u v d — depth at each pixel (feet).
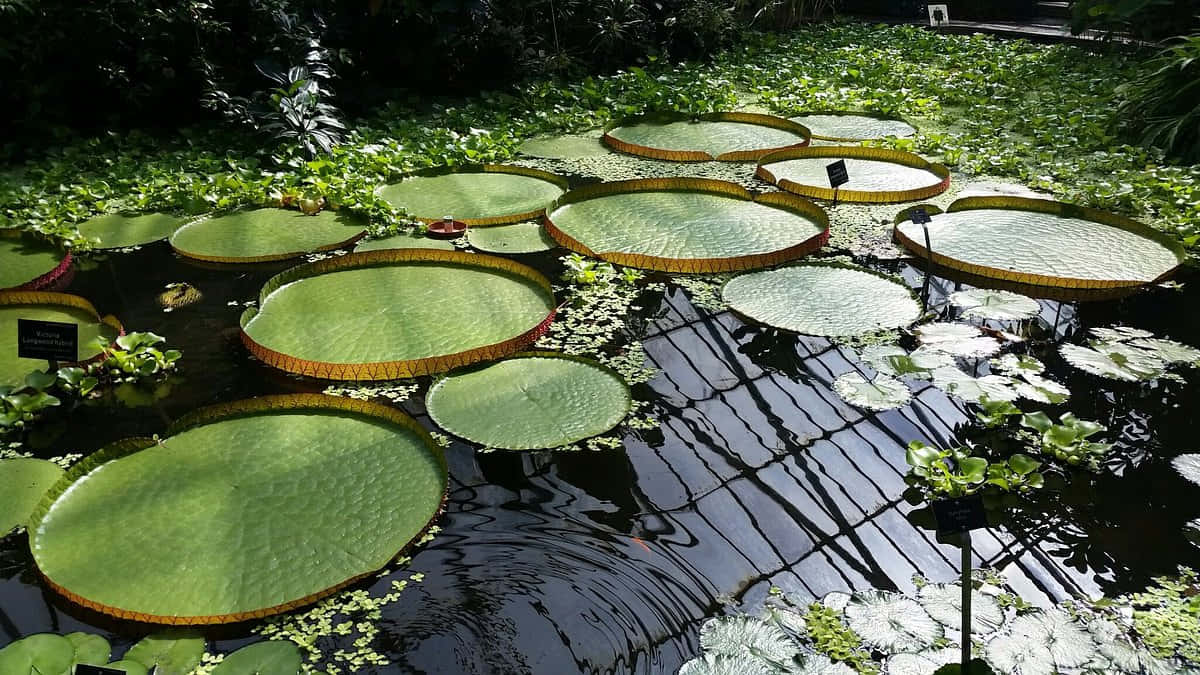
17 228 13.61
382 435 8.68
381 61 22.40
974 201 14.85
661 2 27.63
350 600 6.86
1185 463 8.58
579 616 6.73
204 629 6.57
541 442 8.72
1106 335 10.97
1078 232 13.74
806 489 8.25
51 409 9.43
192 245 13.38
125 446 8.32
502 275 12.20
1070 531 7.71
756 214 14.60
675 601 6.90
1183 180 15.48
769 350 10.65
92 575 6.88
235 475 8.05
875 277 12.42
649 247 13.26
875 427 9.20
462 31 22.21
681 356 10.50
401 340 10.43
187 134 18.40
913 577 7.20
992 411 9.10
